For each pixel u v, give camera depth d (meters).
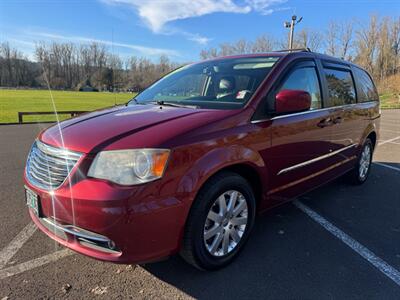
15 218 3.76
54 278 2.64
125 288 2.54
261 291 2.53
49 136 2.60
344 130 4.26
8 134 11.57
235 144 2.67
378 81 61.25
